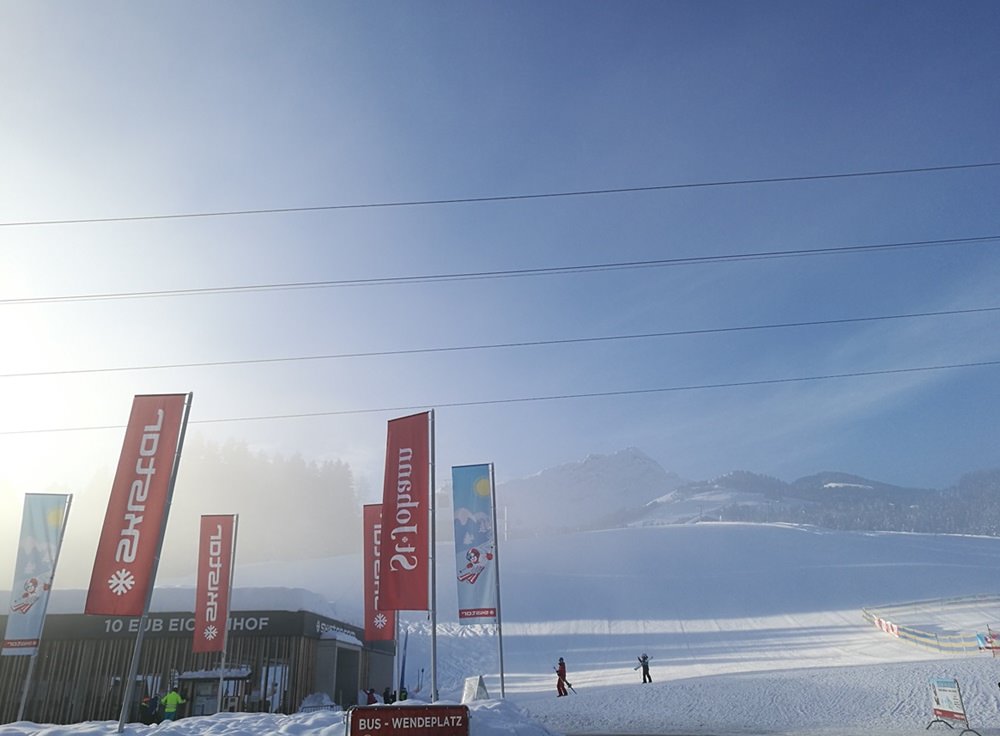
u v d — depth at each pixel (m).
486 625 84.38
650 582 102.88
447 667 65.88
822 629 68.25
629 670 54.38
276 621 35.16
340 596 116.00
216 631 30.39
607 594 97.12
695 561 118.88
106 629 34.88
